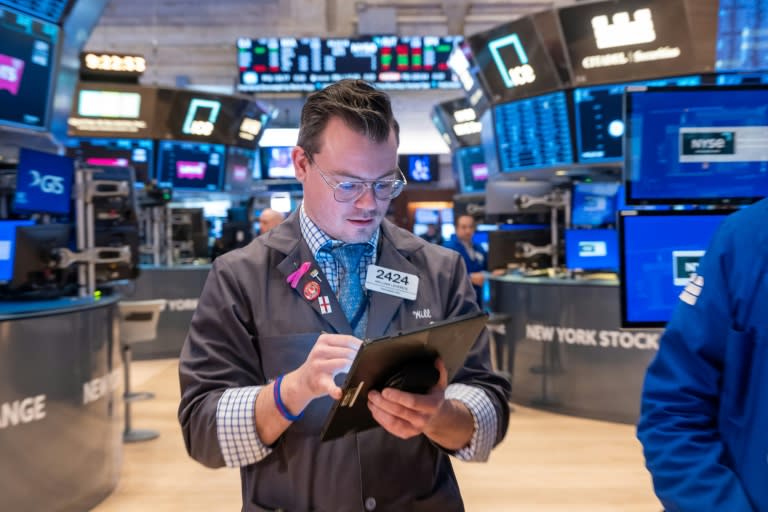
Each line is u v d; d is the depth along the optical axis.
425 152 15.80
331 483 1.10
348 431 0.98
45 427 2.96
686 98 1.80
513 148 6.24
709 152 1.81
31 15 3.80
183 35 12.88
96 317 3.35
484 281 6.61
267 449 1.07
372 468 1.10
